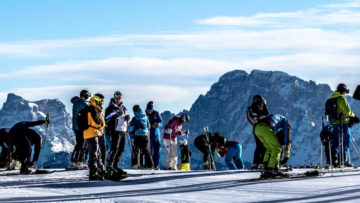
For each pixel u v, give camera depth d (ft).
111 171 39.93
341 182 31.71
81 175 43.78
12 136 46.24
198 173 42.39
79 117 39.01
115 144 41.81
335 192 25.98
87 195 28.53
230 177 38.09
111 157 41.29
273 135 36.11
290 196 25.18
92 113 38.52
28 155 46.34
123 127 42.42
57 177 42.29
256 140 46.06
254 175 39.29
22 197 26.96
